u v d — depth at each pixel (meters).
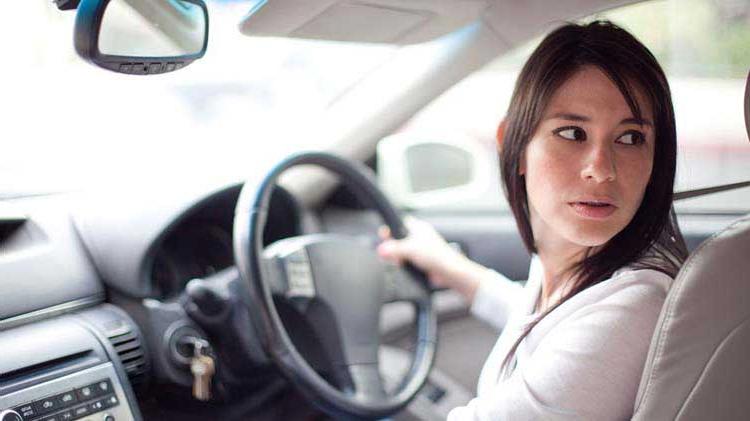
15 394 1.58
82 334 1.74
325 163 1.98
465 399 2.33
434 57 2.10
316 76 2.39
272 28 1.40
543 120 1.21
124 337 1.81
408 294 1.97
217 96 2.51
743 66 1.87
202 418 1.95
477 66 2.05
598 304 1.16
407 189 2.44
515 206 1.31
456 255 1.93
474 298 1.89
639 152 1.19
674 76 1.93
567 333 1.16
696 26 1.87
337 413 1.79
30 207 1.86
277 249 1.86
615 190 1.18
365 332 1.88
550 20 1.77
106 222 1.88
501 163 1.31
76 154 2.00
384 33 1.55
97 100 2.12
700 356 1.07
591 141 1.19
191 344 1.86
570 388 1.14
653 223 1.22
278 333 1.73
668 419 1.08
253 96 2.60
